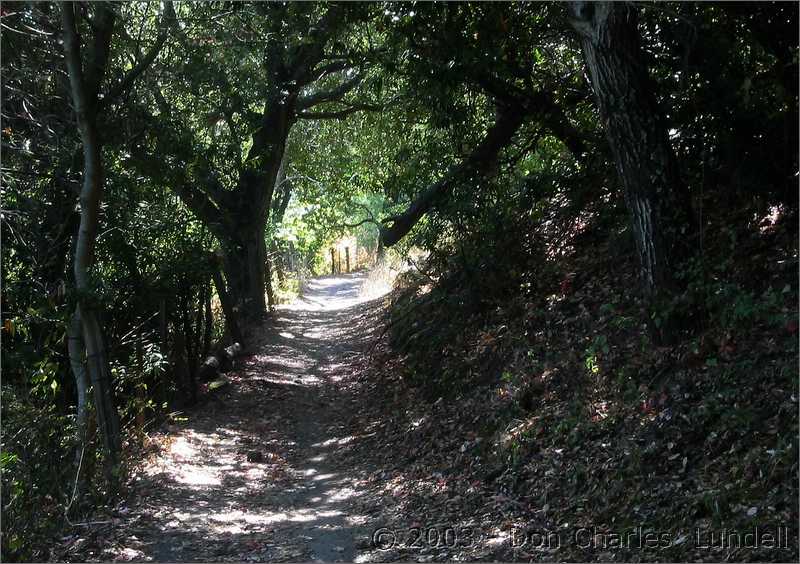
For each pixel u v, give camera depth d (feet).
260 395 45.88
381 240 41.73
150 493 27.14
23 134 31.32
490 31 31.99
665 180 24.56
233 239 59.11
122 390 34.09
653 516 18.72
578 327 31.45
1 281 30.42
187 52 35.17
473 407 31.99
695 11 27.14
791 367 20.10
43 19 29.96
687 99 30.17
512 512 22.13
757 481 17.75
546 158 46.01
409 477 27.94
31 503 22.86
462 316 41.75
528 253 40.91
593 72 24.75
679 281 24.73
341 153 74.59
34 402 28.19
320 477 30.68
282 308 85.20
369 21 35.76
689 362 23.34
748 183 28.25
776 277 24.13
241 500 27.37
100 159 28.91
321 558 21.06
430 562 19.74
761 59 28.07
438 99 36.04
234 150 45.29
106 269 35.63
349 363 55.57
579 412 25.29
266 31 40.34
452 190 39.63
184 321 42.47
